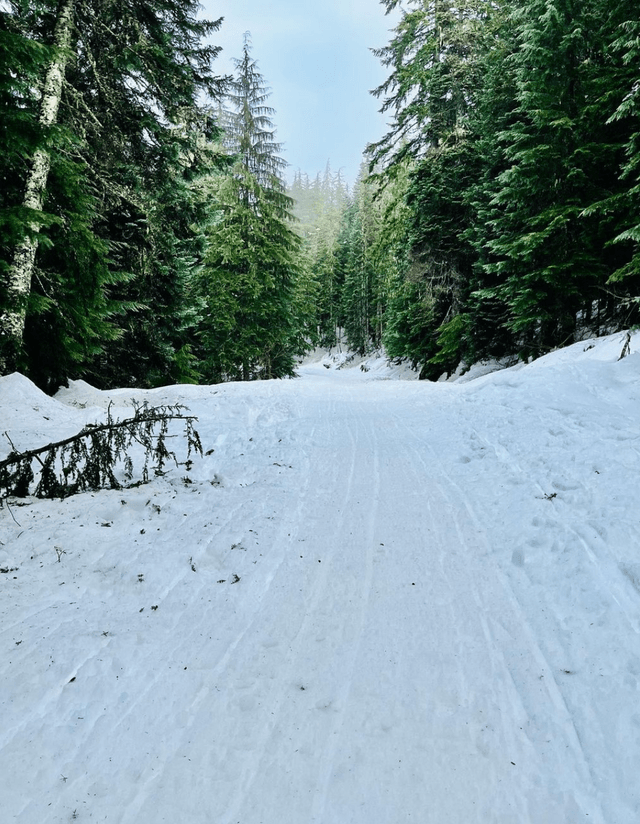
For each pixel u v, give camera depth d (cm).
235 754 195
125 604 304
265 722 212
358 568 349
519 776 184
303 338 3266
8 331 857
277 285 2561
